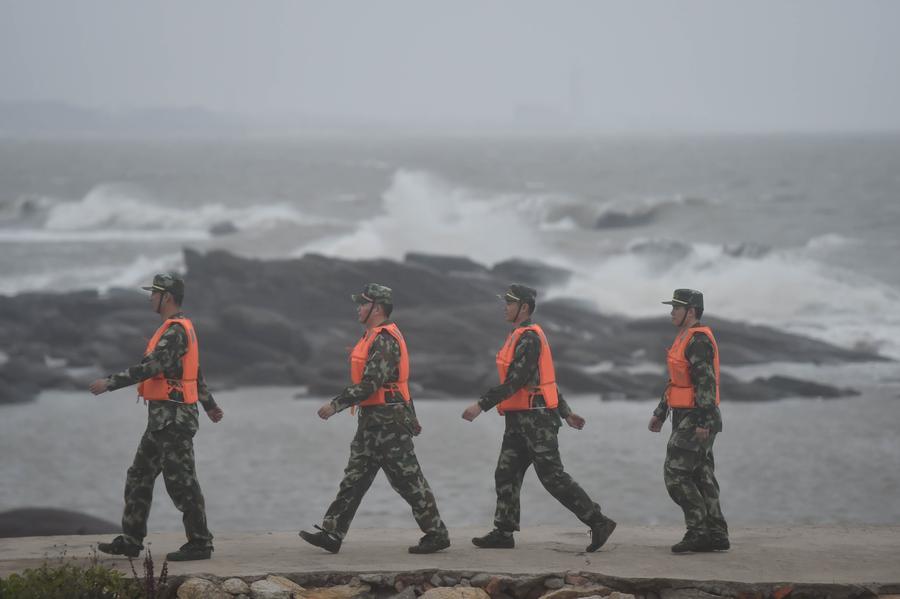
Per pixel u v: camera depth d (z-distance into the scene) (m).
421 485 24.33
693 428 24.45
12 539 27.48
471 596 21.80
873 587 21.52
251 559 23.70
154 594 20.66
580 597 21.64
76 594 20.64
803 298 129.00
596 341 103.94
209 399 24.61
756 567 22.94
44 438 69.88
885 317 122.44
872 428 71.38
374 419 24.23
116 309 112.12
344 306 113.12
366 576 22.30
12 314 110.81
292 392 89.50
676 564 23.20
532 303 24.91
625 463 61.34
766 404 81.50
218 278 115.38
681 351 24.58
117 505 54.00
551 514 50.97
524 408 24.62
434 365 92.69
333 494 55.25
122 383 22.66
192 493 23.53
